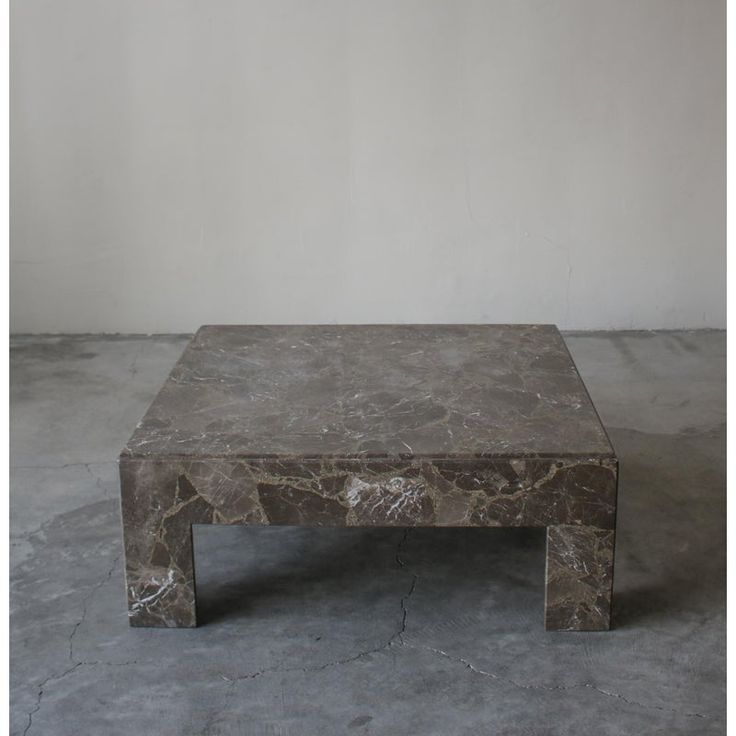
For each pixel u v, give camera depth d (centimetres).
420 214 486
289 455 262
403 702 246
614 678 255
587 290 497
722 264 493
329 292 498
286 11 461
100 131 476
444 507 264
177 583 273
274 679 255
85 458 377
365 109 472
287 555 311
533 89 470
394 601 287
